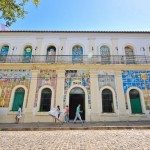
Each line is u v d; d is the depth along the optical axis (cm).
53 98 1402
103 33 1684
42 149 429
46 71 1489
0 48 1631
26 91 1424
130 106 1388
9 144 495
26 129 909
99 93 1420
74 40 1659
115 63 1533
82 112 1403
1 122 1320
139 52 1616
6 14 677
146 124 1073
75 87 1447
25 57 1584
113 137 610
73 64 1471
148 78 1473
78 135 680
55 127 934
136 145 461
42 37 1672
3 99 1401
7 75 1476
